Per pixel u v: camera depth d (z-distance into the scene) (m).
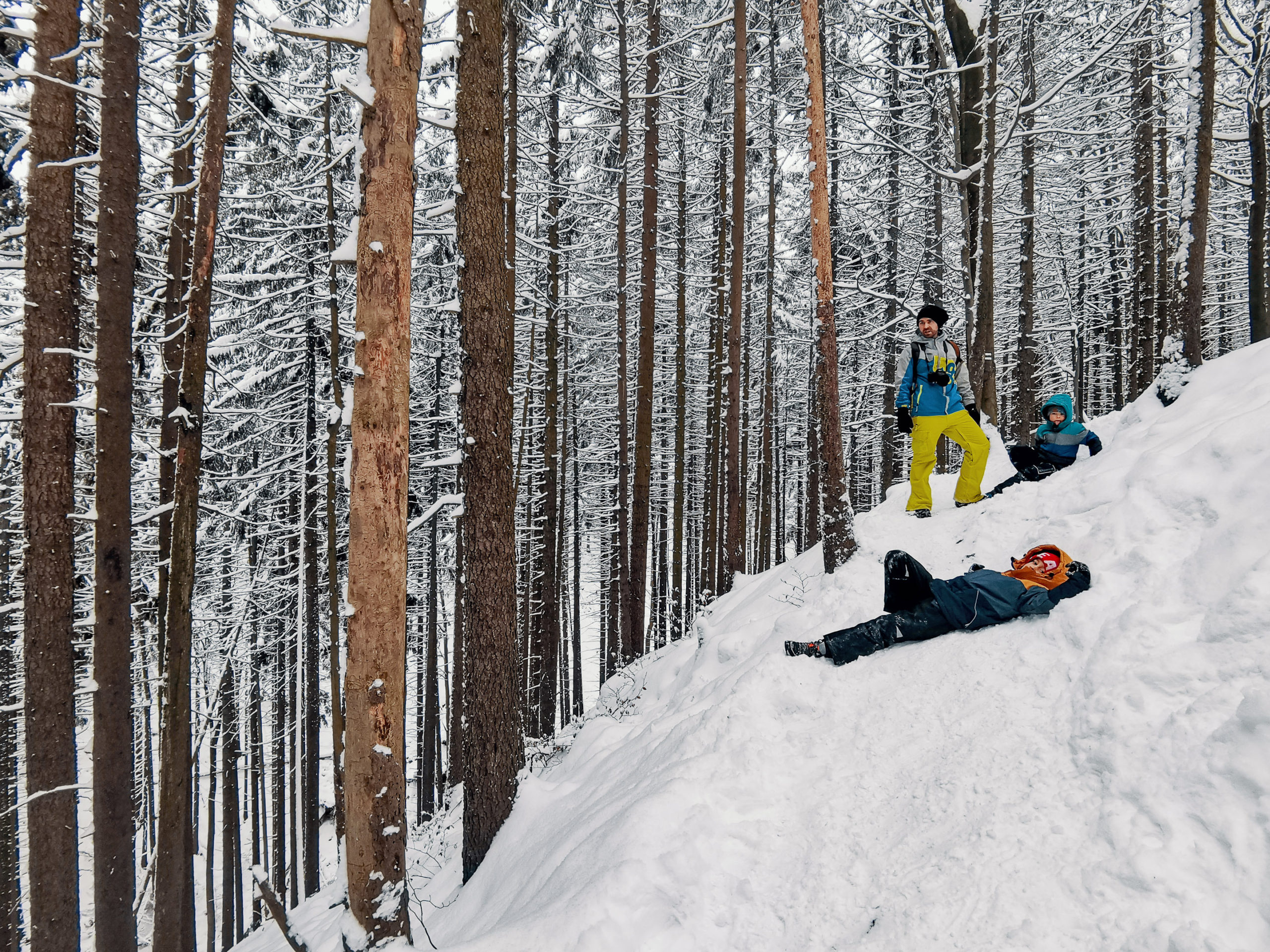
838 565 5.95
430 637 15.62
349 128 11.80
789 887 3.24
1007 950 2.39
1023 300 11.80
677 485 15.84
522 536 16.70
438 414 14.70
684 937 3.17
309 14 10.80
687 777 4.00
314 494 13.12
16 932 11.09
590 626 37.94
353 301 11.85
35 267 5.48
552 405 14.58
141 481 12.83
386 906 3.87
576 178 15.37
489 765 5.62
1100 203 17.55
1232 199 17.33
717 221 17.61
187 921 6.95
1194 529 3.46
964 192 10.15
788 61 14.59
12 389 9.32
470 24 5.50
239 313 11.99
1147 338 13.06
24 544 5.50
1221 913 2.11
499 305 5.63
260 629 16.14
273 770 17.78
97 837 5.86
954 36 10.13
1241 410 4.01
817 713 4.20
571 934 3.29
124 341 6.05
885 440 15.95
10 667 11.42
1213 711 2.58
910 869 2.95
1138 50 12.62
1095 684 3.09
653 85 12.04
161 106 8.80
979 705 3.53
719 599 9.96
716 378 18.03
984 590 4.06
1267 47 6.85
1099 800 2.66
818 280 6.32
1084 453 5.78
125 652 6.06
